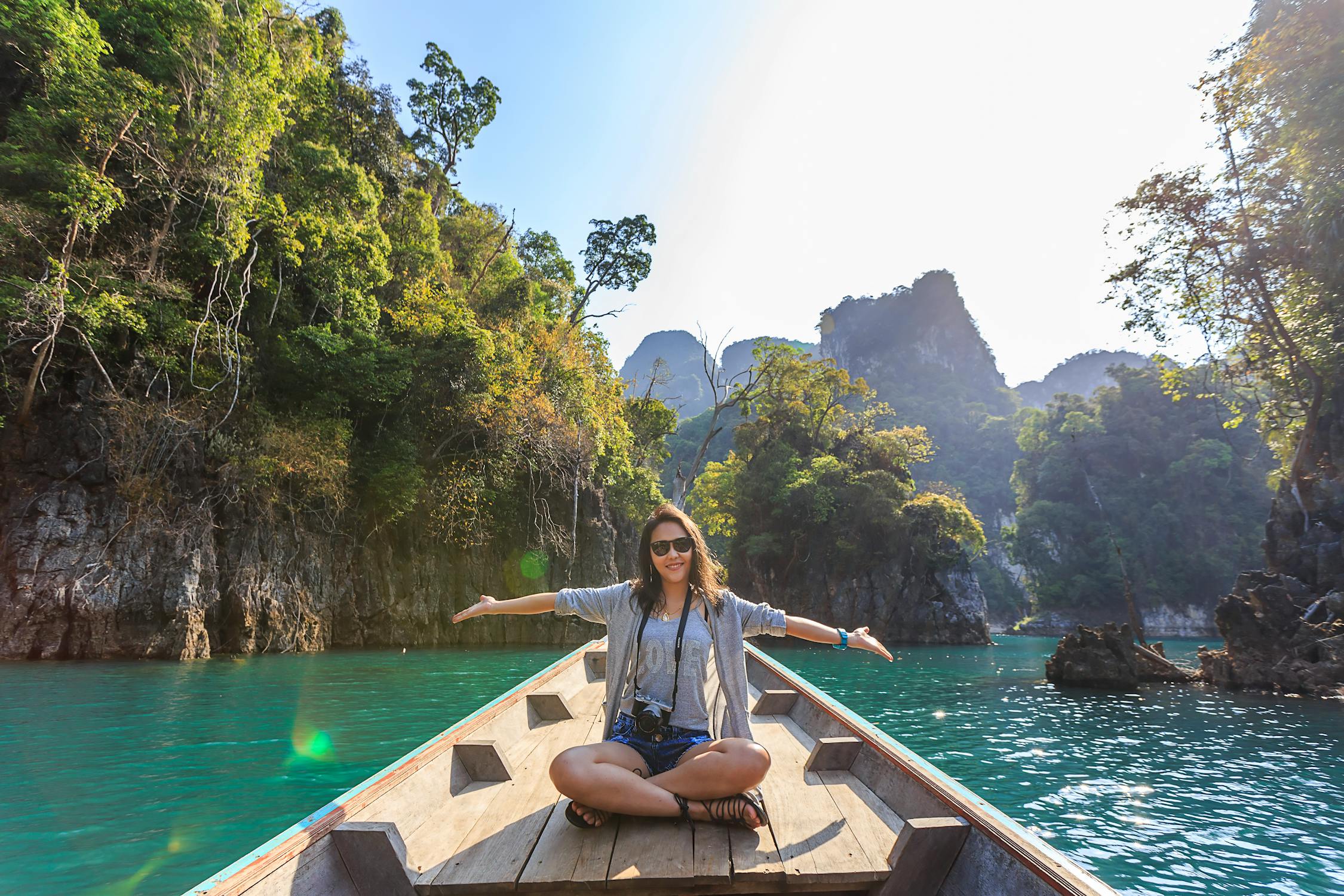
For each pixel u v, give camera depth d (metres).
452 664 14.27
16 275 12.31
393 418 20.25
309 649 16.59
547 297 33.12
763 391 45.12
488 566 22.19
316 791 4.95
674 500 38.94
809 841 2.15
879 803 2.53
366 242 19.17
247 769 5.50
